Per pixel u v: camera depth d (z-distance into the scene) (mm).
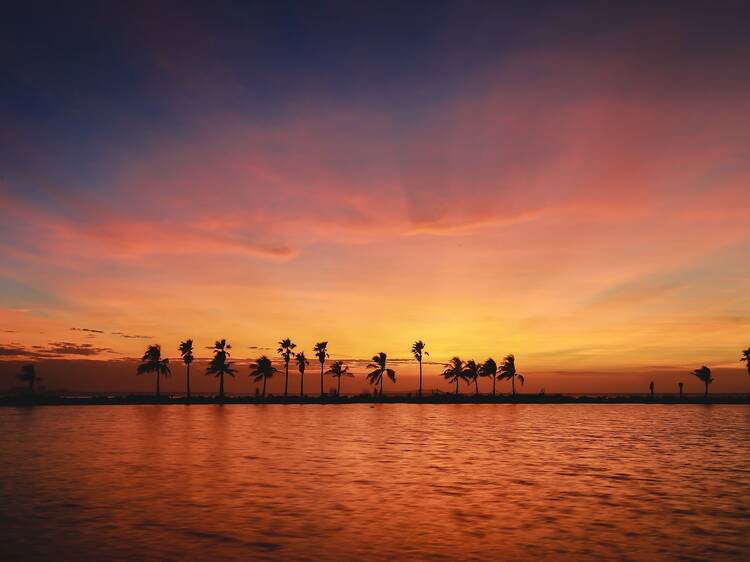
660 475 28266
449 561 14828
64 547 15812
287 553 15367
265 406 111188
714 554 15547
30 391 125125
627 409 107625
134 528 17719
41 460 32500
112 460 32500
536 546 16141
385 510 20250
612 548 16016
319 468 29781
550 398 146875
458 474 28062
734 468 30688
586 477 27484
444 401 140375
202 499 21875
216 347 127750
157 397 124875
